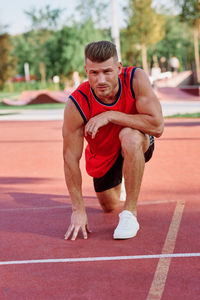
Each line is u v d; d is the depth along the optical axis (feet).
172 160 22.22
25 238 11.43
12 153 28.25
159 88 89.15
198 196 14.69
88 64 10.32
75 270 9.05
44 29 185.47
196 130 34.73
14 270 9.23
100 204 13.32
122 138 11.10
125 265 9.16
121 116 10.94
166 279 8.34
